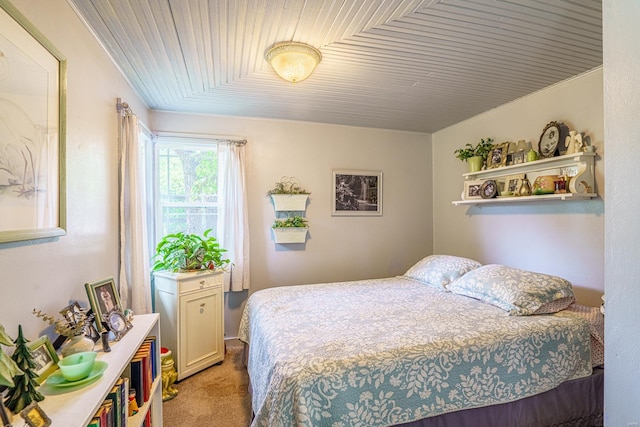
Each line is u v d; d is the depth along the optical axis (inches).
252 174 130.2
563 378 67.9
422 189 153.2
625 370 31.0
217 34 69.3
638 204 29.6
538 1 59.9
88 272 64.5
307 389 51.6
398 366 57.3
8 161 39.1
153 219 118.4
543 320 72.8
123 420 49.3
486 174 120.3
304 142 136.6
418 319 75.3
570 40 73.6
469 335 65.4
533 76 92.7
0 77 37.6
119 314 60.1
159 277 103.8
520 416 64.6
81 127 61.4
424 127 146.3
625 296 30.9
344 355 57.4
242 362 109.1
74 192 58.3
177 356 97.7
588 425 70.7
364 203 144.7
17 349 36.6
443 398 58.9
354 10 61.6
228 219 124.0
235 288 123.3
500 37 72.2
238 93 104.7
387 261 148.4
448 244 145.1
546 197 91.9
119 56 77.9
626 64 30.4
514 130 112.7
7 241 38.4
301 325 72.6
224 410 83.4
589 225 89.1
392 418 55.6
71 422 34.1
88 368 42.0
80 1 57.4
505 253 115.4
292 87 100.3
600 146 86.7
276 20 64.6
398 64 85.0
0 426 30.9
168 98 108.4
